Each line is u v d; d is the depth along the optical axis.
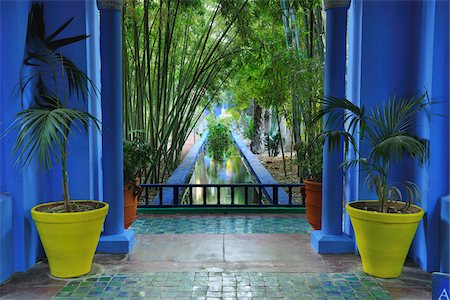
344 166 3.72
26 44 3.25
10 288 2.94
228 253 3.70
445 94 3.14
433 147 3.16
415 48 3.44
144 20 6.56
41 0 3.48
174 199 5.32
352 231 3.71
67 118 2.98
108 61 3.59
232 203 5.30
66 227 2.99
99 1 3.53
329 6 3.58
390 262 3.08
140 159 4.32
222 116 21.42
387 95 3.54
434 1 3.11
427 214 3.21
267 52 6.71
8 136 3.12
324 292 2.88
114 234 3.76
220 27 8.47
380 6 3.49
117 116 3.68
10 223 3.12
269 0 6.40
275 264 3.42
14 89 3.10
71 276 3.13
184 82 8.30
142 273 3.22
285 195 6.26
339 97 3.60
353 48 3.72
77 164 3.63
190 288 2.94
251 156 11.25
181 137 9.28
